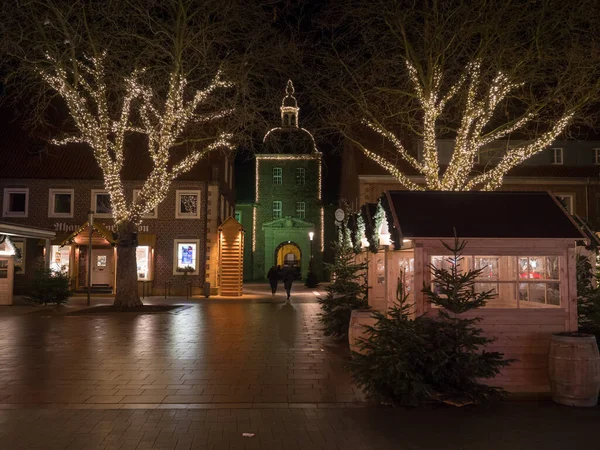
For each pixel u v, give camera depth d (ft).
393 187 123.03
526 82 64.69
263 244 170.81
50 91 76.02
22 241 106.01
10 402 26.43
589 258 41.83
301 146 163.12
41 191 109.19
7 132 116.06
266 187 173.06
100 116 71.31
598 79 60.80
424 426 23.11
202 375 32.55
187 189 109.09
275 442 20.93
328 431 22.35
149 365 35.40
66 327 54.80
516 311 28.91
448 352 26.30
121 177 108.27
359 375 27.07
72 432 21.93
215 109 80.12
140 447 20.21
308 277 135.13
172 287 107.45
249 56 70.03
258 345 43.70
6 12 63.72
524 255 29.30
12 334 49.52
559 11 58.70
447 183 63.93
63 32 67.41
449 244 29.09
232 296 104.06
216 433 21.94
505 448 20.40
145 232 108.27
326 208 175.01
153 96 75.36
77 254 107.34
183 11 68.80
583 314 32.12
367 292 46.06
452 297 27.17
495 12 60.39
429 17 64.13
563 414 24.84
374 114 72.59
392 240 30.94
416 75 66.74
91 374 32.65
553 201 32.01
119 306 72.18
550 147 128.67
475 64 62.90
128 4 67.21
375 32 66.23
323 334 50.16
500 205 31.60
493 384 28.73
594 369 25.94
